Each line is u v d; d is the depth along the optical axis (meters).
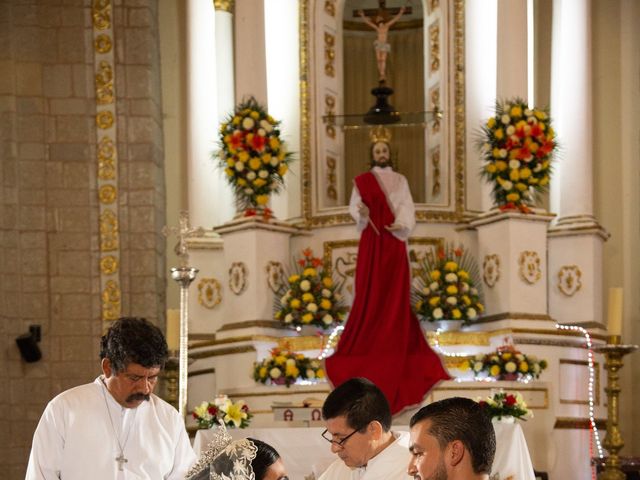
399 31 15.17
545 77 14.38
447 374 11.70
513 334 12.16
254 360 12.62
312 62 14.03
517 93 13.30
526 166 12.62
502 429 9.07
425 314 12.39
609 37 14.41
